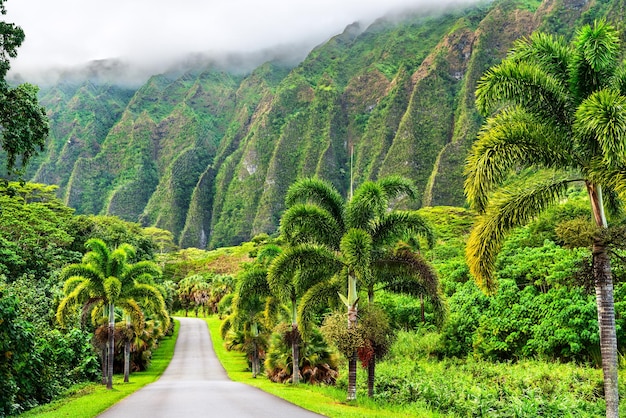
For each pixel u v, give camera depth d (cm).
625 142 1110
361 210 2033
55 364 2481
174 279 10894
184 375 4084
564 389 2120
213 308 8288
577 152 1313
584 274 1306
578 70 1319
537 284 3028
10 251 4572
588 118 1162
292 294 2981
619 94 1241
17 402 1783
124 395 2239
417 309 3981
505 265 3512
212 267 11156
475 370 2727
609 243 1256
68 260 5447
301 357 3039
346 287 2170
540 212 1375
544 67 1374
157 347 5778
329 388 2569
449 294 3934
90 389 2658
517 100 1336
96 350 3356
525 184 1428
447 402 1928
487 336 3039
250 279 3138
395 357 3347
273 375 3266
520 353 2873
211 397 2078
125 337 3234
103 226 7494
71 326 3359
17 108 1622
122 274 2920
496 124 1349
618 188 1225
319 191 2131
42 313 3244
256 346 3872
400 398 2069
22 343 1712
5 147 1633
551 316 2733
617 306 2542
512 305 3025
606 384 1227
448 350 3272
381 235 2091
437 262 4700
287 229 2077
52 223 5731
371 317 2058
